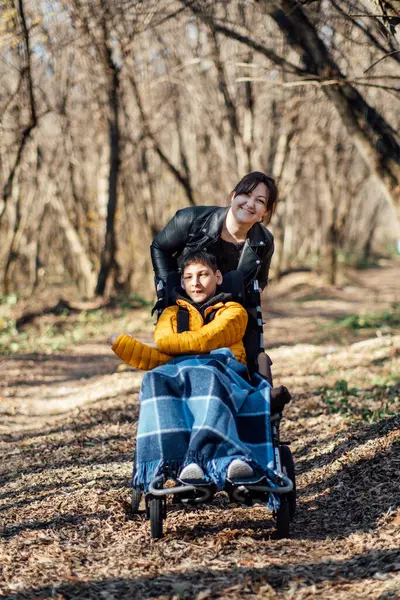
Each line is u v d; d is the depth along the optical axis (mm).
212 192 30938
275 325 18203
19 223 26531
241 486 4164
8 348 15062
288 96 20891
